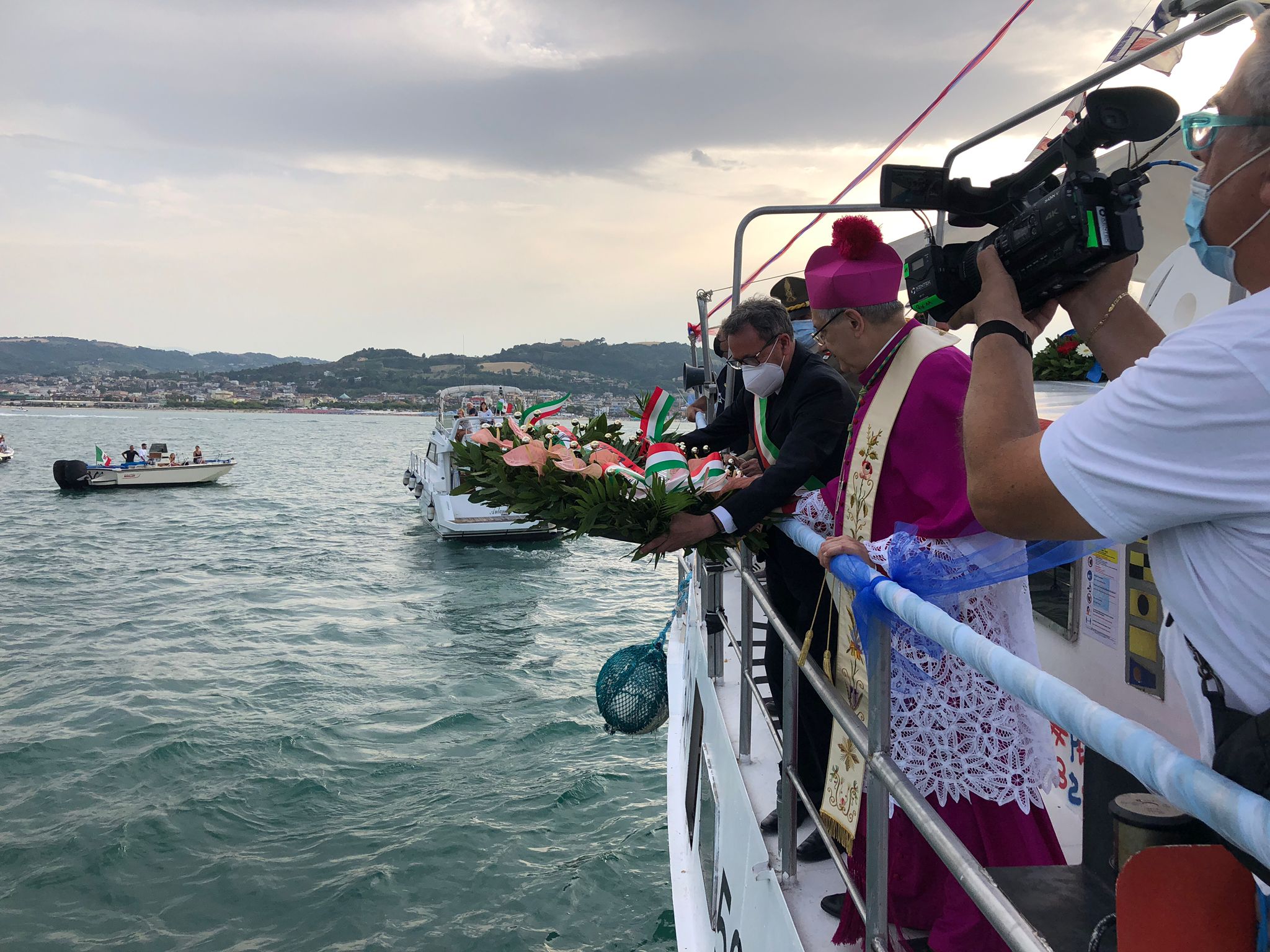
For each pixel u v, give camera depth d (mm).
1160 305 2258
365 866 8859
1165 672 2209
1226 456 824
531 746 12031
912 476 1975
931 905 2053
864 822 2078
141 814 10000
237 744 12172
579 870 8727
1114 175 1253
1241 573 846
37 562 27547
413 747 12055
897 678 1983
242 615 20453
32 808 10227
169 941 7730
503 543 31469
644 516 2393
